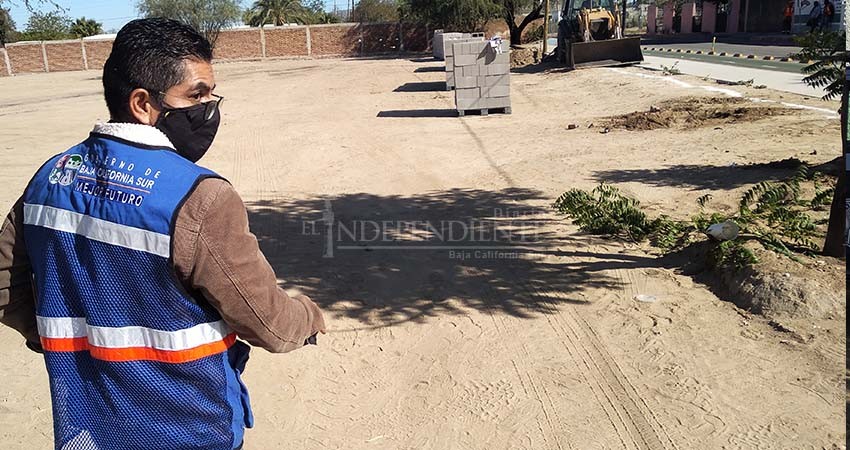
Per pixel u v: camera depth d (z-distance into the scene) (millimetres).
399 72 30250
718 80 17703
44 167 1917
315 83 26891
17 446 3645
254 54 50000
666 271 5605
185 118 1884
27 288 2008
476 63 14867
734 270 5102
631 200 7164
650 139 11203
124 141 1802
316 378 4305
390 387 4168
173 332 1772
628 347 4438
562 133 12344
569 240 6512
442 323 4945
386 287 5625
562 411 3797
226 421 1924
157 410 1825
